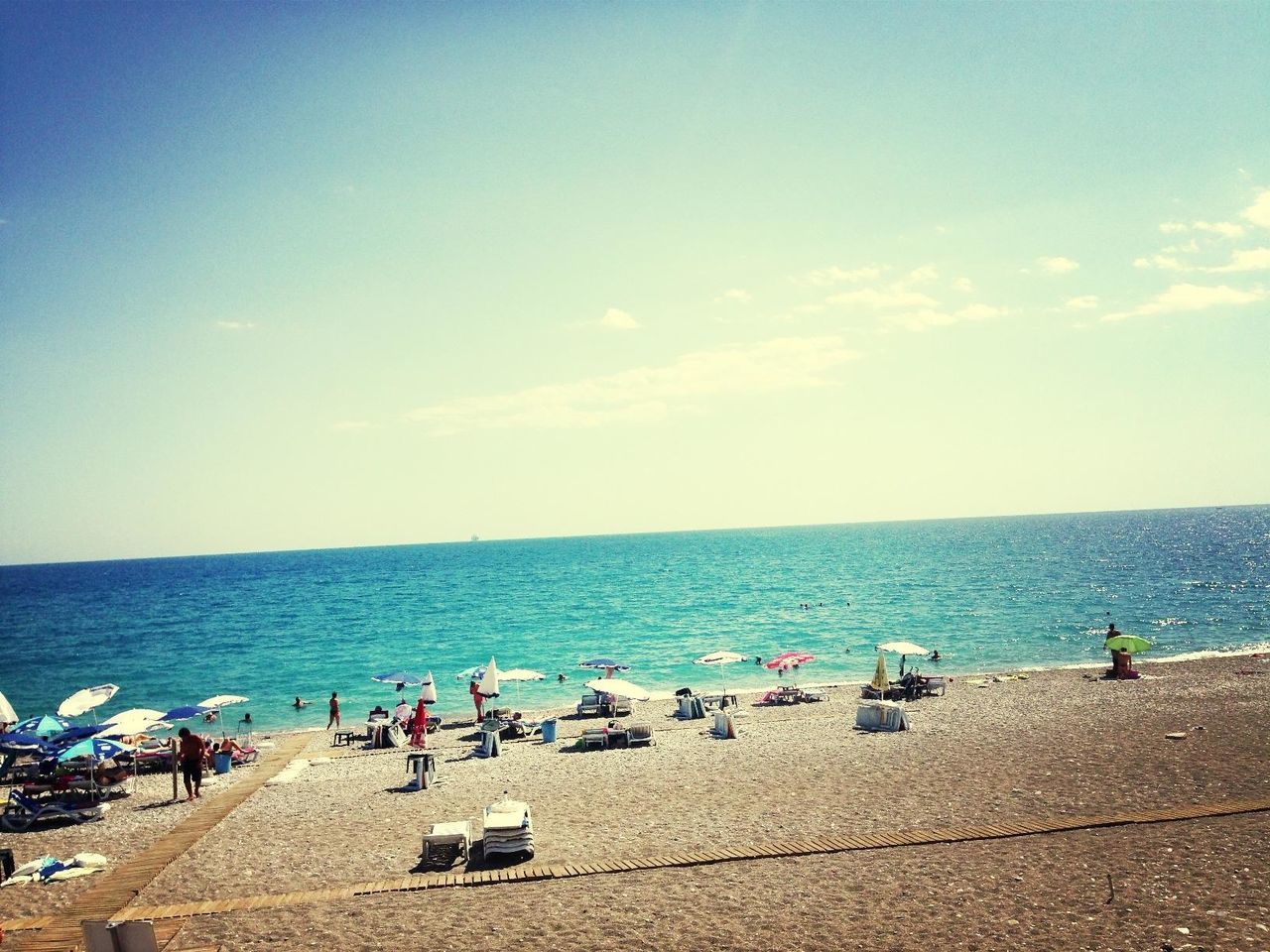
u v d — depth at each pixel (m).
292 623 86.50
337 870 16.70
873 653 54.09
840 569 131.88
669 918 13.64
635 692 30.70
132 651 70.69
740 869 15.70
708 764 24.62
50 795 24.25
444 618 84.81
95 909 15.11
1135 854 15.44
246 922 14.14
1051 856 15.57
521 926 13.56
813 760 24.23
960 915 13.25
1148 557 137.62
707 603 88.44
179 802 23.33
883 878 14.91
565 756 27.66
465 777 24.86
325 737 34.12
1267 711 28.33
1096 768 21.58
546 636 68.69
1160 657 49.50
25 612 112.75
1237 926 12.41
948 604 78.69
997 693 35.91
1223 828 16.58
